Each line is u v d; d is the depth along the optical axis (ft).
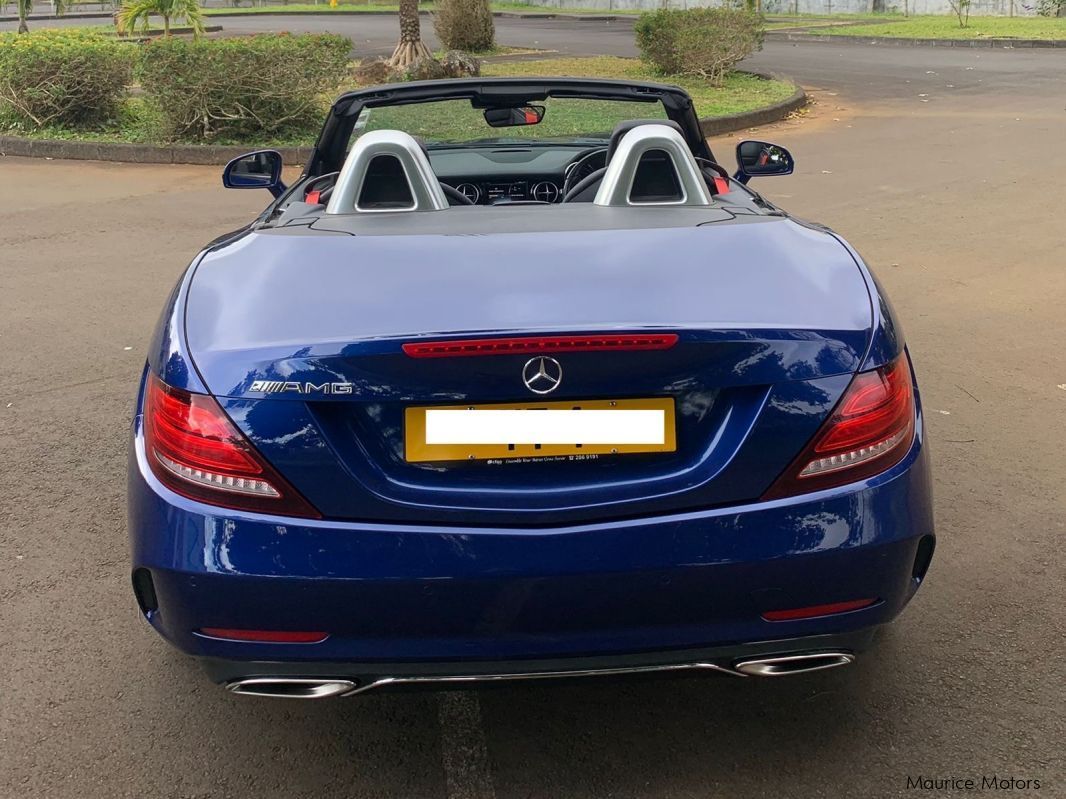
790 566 6.58
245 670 6.82
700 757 7.83
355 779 7.66
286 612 6.53
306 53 40.70
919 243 24.03
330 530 6.45
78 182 34.73
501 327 6.48
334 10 144.15
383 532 6.44
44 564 10.83
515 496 6.54
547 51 77.41
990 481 12.38
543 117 12.65
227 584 6.51
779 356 6.58
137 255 24.57
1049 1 107.14
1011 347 17.19
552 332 6.33
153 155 39.01
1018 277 21.21
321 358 6.40
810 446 6.62
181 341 6.94
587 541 6.44
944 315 18.90
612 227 8.32
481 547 6.42
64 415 14.84
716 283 7.14
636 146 9.55
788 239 8.13
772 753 7.86
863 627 6.94
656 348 6.41
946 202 28.37
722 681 8.81
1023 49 76.84
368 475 6.52
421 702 8.60
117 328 18.97
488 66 64.95
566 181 13.08
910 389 7.26
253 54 39.32
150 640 9.48
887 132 41.86
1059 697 8.43
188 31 98.43
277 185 13.60
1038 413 14.44
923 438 7.27
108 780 7.66
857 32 90.68
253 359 6.51
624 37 91.40
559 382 6.42
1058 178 31.32
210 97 39.45
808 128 43.93
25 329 18.94
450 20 76.48
